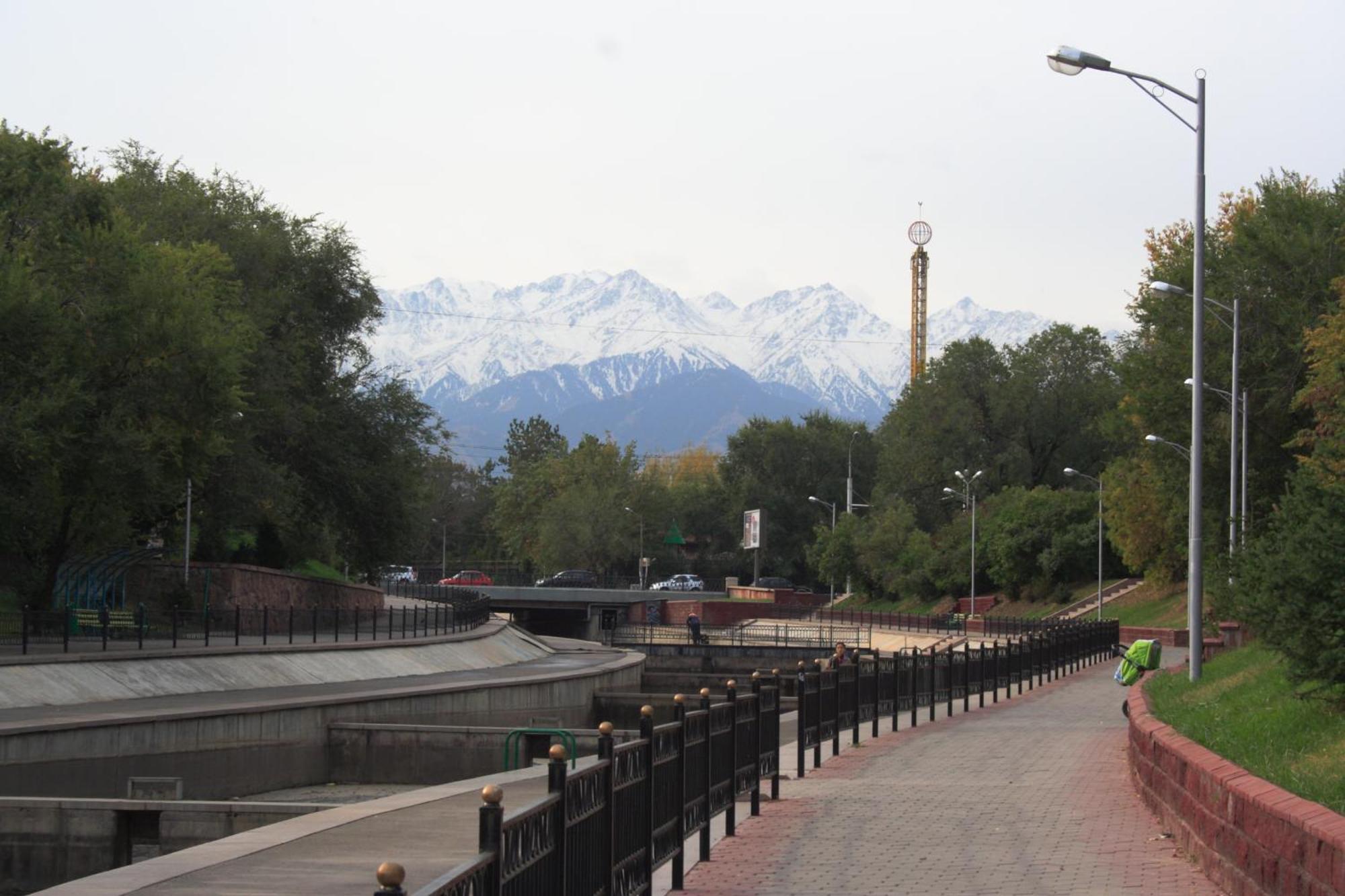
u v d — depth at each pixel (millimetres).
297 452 57375
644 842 9734
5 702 26734
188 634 39969
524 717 42406
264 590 53031
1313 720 12656
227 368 41031
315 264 59219
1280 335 52125
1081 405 105500
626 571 139625
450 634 53219
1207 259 54781
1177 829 12438
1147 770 14914
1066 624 49375
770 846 12875
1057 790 16609
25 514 35250
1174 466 55562
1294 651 12625
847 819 14438
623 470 139375
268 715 29391
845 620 97938
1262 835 9227
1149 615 73188
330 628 48875
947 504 109875
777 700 16109
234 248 53656
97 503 39281
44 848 18906
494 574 140875
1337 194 53969
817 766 19156
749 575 144125
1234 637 31141
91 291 38969
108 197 41188
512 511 146375
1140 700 19578
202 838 18844
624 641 80625
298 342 55125
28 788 22938
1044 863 11711
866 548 108438
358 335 62531
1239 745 12516
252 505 49906
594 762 8578
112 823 18938
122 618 37906
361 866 11219
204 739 27344
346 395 60562
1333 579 12430
